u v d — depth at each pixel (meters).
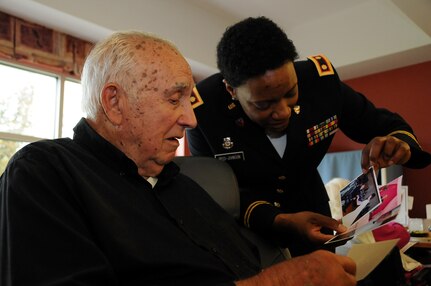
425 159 1.21
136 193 0.81
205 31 4.19
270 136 1.23
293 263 0.69
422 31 3.52
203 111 1.27
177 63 0.84
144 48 0.82
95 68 0.82
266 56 0.94
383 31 3.91
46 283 0.56
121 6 3.42
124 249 0.69
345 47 4.14
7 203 0.63
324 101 1.26
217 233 0.95
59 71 3.41
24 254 0.58
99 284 0.61
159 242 0.74
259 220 1.17
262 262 1.17
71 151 0.79
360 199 1.06
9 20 3.08
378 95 4.50
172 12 3.85
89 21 3.20
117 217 0.72
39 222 0.61
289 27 4.49
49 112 3.47
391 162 1.12
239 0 3.95
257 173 1.26
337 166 4.38
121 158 0.81
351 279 0.70
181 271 0.74
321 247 1.23
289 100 1.05
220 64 1.09
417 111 4.23
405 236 1.73
